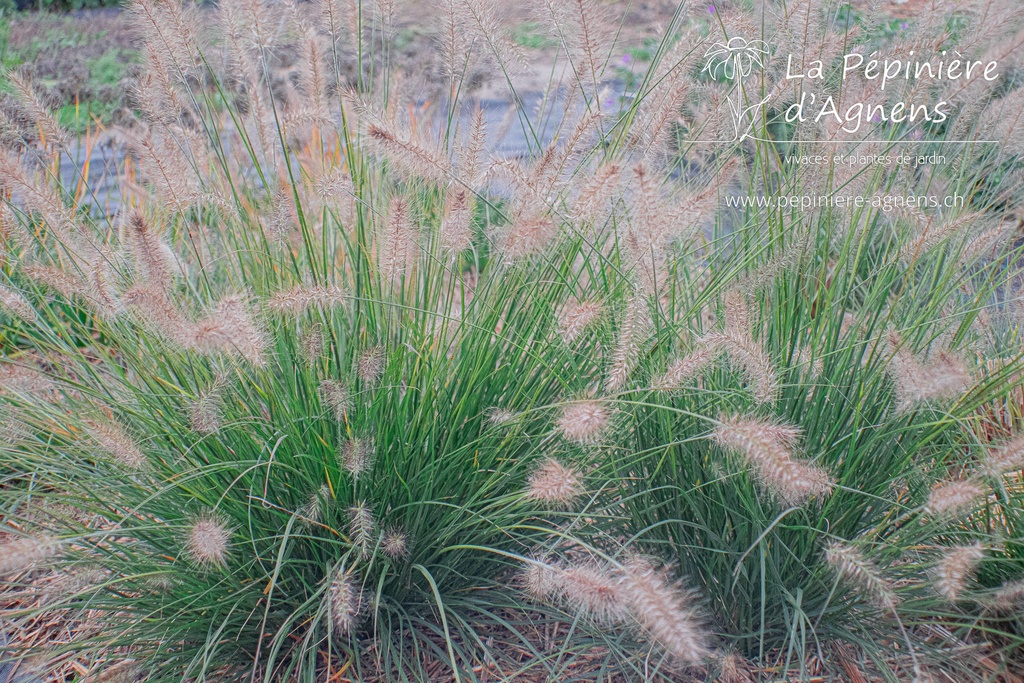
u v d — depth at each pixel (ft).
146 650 8.71
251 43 9.89
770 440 6.86
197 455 8.93
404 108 11.83
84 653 9.26
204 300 10.09
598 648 9.03
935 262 9.75
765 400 7.53
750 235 9.46
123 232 9.82
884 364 8.37
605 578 6.70
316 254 9.61
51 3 48.55
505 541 9.51
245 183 10.64
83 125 23.03
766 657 9.00
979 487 7.05
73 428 9.41
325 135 13.94
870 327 8.55
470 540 9.07
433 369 8.82
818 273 9.26
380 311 9.25
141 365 9.02
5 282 10.62
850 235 8.76
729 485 8.64
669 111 9.12
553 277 9.39
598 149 9.26
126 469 8.88
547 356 9.23
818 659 8.90
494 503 8.38
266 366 8.39
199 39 9.76
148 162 9.02
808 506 8.49
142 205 10.66
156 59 9.72
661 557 9.18
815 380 8.60
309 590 9.07
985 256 10.22
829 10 9.93
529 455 9.07
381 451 8.78
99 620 8.84
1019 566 8.75
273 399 8.77
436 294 9.41
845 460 8.66
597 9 9.30
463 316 8.94
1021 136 9.81
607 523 9.34
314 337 8.14
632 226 8.34
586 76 9.62
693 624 7.11
